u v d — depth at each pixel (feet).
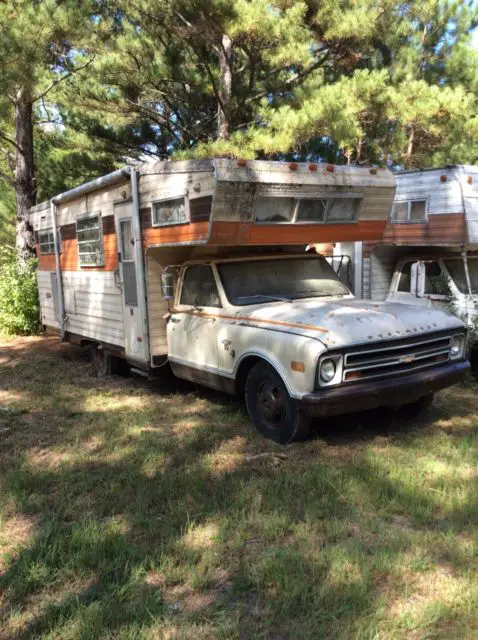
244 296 19.95
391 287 30.63
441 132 41.14
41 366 30.07
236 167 18.08
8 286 40.45
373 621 9.36
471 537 11.78
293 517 12.85
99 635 9.36
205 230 18.66
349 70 46.34
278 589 10.30
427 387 17.01
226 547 11.74
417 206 35.65
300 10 35.04
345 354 15.67
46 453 17.33
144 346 22.35
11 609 10.11
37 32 32.55
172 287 21.15
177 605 10.13
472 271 27.96
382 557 11.03
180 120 51.60
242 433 18.20
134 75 43.86
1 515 13.48
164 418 20.24
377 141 46.62
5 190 61.98
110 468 15.88
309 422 16.61
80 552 11.63
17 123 42.80
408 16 46.65
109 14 43.78
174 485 14.48
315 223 20.40
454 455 15.84
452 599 9.94
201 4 34.30
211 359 19.72
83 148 55.26
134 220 21.89
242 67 44.50
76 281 29.07
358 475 14.51
